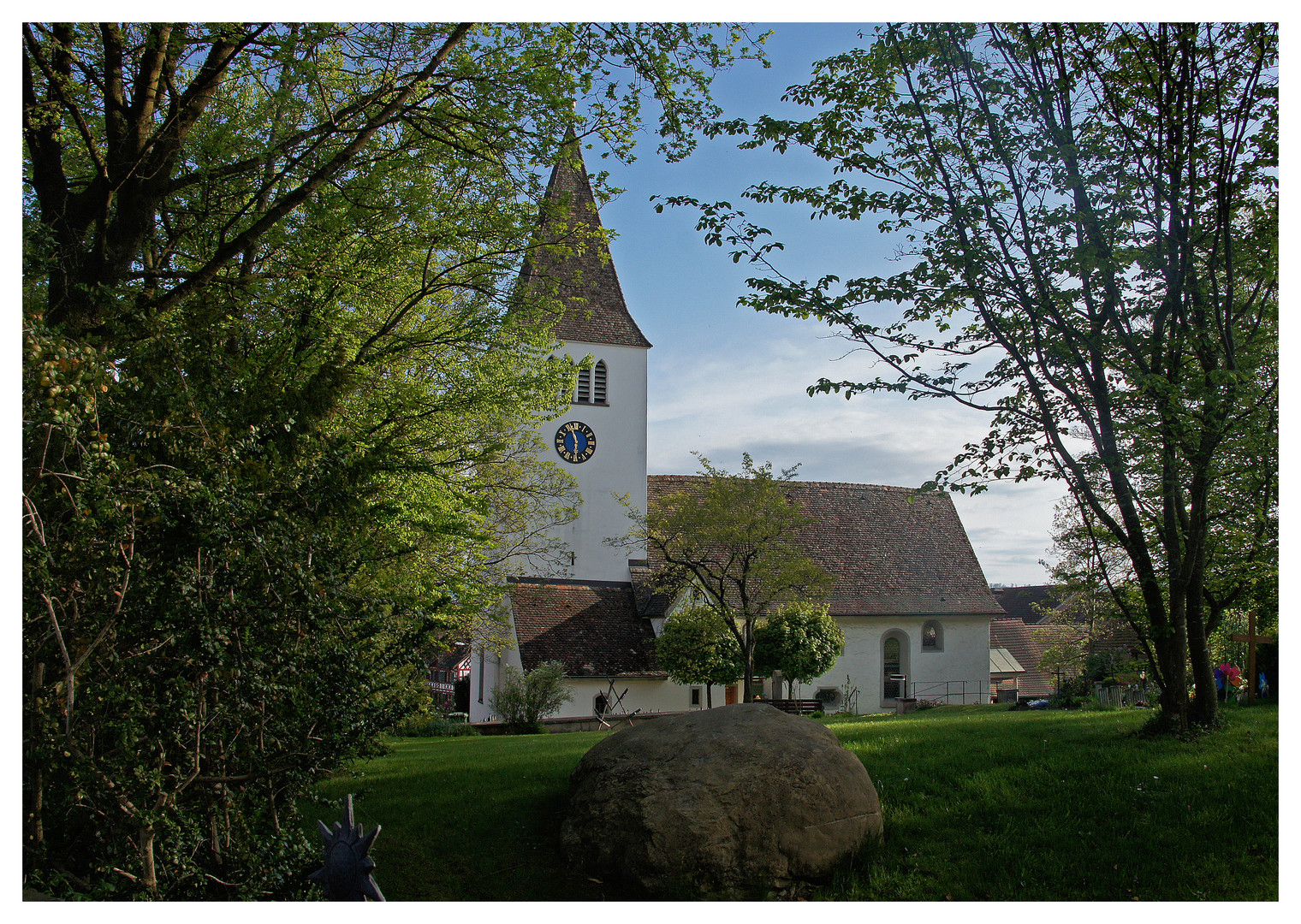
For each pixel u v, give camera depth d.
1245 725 11.27
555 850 9.32
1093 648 25.45
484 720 39.28
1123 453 10.25
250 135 13.27
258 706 6.08
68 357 5.90
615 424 39.31
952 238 10.37
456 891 8.59
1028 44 10.09
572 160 12.80
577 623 35.28
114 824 5.73
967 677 40.75
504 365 15.32
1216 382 9.03
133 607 5.70
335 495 7.33
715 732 9.16
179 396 6.95
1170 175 9.73
